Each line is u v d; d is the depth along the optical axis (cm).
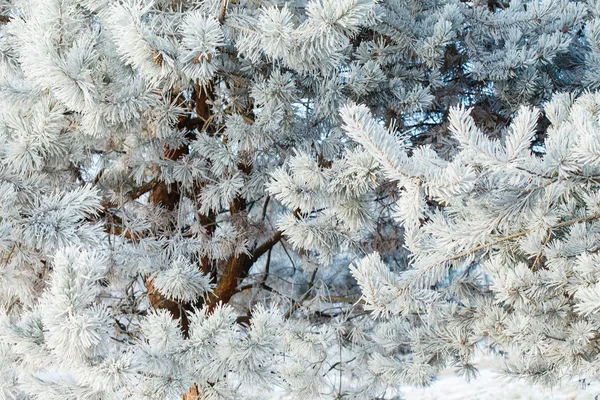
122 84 204
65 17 192
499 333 221
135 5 175
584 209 187
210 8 211
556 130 158
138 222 284
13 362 203
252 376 201
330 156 271
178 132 280
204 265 368
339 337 328
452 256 177
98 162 301
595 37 273
